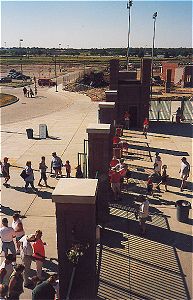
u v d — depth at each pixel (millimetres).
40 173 16969
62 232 7504
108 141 12438
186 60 117000
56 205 7352
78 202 7262
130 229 11883
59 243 7586
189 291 8898
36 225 12164
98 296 8656
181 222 12391
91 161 12641
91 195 7227
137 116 27609
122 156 19891
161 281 9250
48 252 10422
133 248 10750
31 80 69438
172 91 50031
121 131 24750
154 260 10133
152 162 19031
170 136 24812
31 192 14984
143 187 15469
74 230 7484
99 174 12367
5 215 12914
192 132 26031
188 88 53969
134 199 14227
